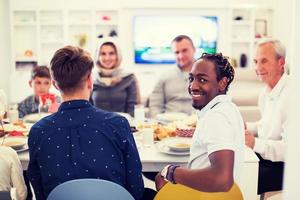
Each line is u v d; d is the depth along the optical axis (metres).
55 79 1.38
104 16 6.16
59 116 1.38
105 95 3.14
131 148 1.41
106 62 3.10
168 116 2.74
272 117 2.23
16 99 4.99
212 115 1.36
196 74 1.43
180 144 2.00
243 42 6.31
